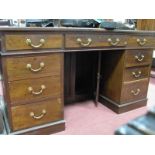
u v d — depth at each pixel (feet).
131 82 5.74
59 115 4.59
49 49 3.96
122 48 5.14
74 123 5.14
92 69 6.66
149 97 7.00
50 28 3.81
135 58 5.55
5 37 3.45
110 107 6.03
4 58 3.57
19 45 3.61
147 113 1.62
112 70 5.85
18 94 3.92
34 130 4.29
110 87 6.02
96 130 4.80
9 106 3.92
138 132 1.47
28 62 3.81
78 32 4.20
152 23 7.26
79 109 6.01
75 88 6.56
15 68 3.73
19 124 4.13
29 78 3.93
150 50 5.86
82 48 4.37
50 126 4.49
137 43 5.41
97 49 4.62
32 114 4.20
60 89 4.41
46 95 4.25
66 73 6.10
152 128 1.46
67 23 4.62
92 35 4.42
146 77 6.11
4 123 4.58
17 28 3.48
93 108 6.11
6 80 3.72
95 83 6.68
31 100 4.10
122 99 5.71
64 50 4.16
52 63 4.10
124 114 5.75
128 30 5.08
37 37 3.73
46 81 4.15
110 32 4.69
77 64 6.37
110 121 5.30
